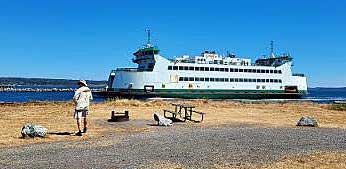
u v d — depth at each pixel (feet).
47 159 42.96
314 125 86.48
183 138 61.36
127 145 53.78
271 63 359.46
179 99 288.92
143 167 39.22
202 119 93.91
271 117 112.06
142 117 102.63
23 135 59.72
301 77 359.46
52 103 155.22
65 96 458.91
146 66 308.19
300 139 61.93
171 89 299.79
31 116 98.73
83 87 64.85
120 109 128.47
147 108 135.74
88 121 88.69
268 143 56.90
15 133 64.49
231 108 145.28
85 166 39.32
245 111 132.87
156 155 46.03
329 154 47.91
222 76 318.86
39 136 60.44
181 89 302.86
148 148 51.24
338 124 95.61
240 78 326.44
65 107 134.62
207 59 319.88
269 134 67.87
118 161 42.11
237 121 96.58
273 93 340.18
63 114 105.40
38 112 112.16
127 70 300.81
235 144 55.47
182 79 304.09
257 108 147.95
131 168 38.65
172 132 69.92
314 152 49.42
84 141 57.57
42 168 38.24
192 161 42.65
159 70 297.94
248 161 43.04
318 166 40.73
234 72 324.39
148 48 308.81
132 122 88.69
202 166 40.09
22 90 632.79
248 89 329.31
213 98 314.35
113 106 138.51
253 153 48.19
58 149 50.03
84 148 51.01
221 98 317.22
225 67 320.70
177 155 46.16
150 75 294.87
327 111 140.67
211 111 129.29
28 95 492.54
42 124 79.61
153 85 294.87
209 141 58.13
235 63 331.77
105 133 67.77
